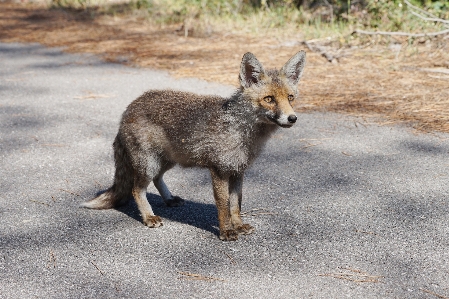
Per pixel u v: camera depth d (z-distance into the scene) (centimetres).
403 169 611
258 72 485
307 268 414
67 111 869
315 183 582
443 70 962
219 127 467
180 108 499
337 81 963
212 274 408
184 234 483
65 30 1608
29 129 784
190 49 1275
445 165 618
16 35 1559
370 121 775
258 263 424
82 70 1143
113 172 634
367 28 1241
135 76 1073
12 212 523
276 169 627
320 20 1412
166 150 514
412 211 508
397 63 1032
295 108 845
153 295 380
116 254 442
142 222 510
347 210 514
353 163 635
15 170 635
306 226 486
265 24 1457
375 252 436
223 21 1550
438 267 410
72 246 456
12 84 1042
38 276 406
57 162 661
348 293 379
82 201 554
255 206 534
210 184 600
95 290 387
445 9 1241
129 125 513
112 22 1703
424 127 740
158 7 1825
